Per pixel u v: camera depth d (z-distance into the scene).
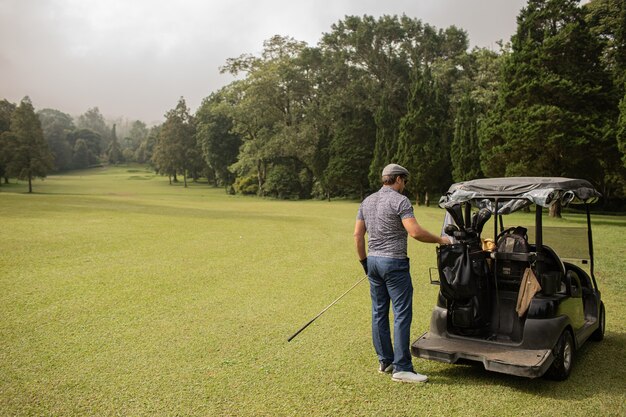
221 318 7.10
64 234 15.98
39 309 7.48
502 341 4.82
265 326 6.69
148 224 20.03
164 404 4.23
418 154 39.38
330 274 10.61
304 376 4.86
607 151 24.48
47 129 150.75
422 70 50.81
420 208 35.72
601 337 6.03
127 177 121.69
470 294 4.71
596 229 19.41
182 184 100.38
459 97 45.19
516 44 27.61
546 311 4.63
